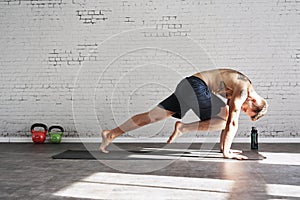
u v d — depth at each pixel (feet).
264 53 22.70
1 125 23.43
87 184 12.23
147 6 23.12
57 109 23.38
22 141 23.26
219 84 16.88
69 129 23.34
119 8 23.22
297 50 22.61
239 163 15.49
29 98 23.43
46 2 23.38
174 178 12.98
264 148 19.88
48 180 12.78
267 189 11.44
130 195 10.93
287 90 22.63
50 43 23.39
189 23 22.98
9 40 23.49
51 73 23.41
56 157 17.22
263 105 17.17
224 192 11.16
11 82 23.44
